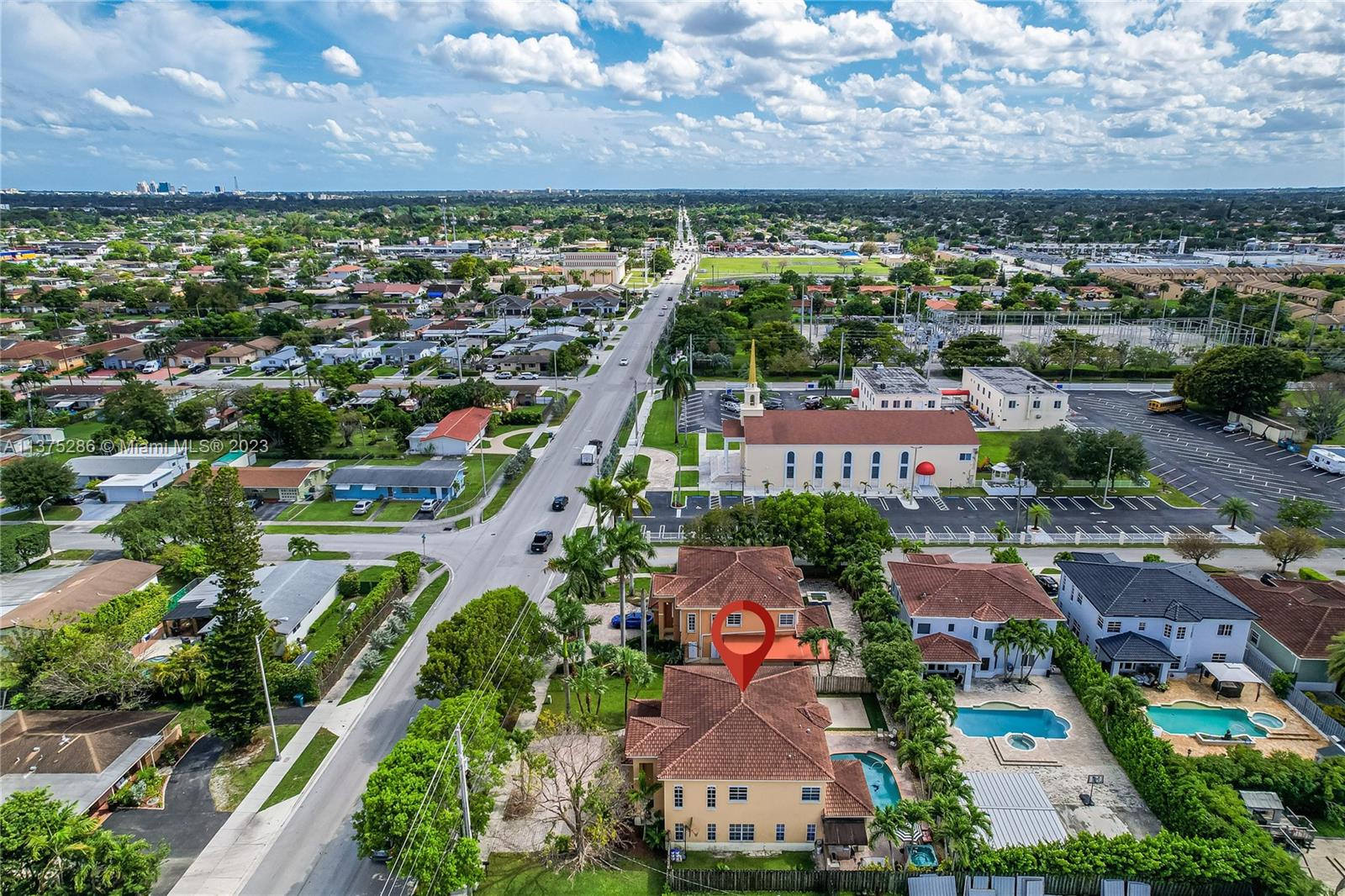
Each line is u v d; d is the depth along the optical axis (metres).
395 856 47.69
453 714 54.12
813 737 54.00
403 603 82.38
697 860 51.91
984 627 70.50
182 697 68.19
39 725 61.31
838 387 172.38
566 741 62.47
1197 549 88.62
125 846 45.41
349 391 156.25
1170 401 153.50
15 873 43.28
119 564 86.12
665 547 97.56
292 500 113.19
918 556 84.25
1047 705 67.31
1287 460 126.88
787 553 79.62
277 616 76.56
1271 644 72.12
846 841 50.47
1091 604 73.81
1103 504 109.31
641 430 142.75
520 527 103.94
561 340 196.25
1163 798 54.12
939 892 47.56
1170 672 71.69
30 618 74.38
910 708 59.09
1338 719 63.66
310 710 67.00
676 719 55.59
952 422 115.75
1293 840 52.09
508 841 53.47
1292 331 193.88
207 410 142.38
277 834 53.66
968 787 51.84
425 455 129.62
